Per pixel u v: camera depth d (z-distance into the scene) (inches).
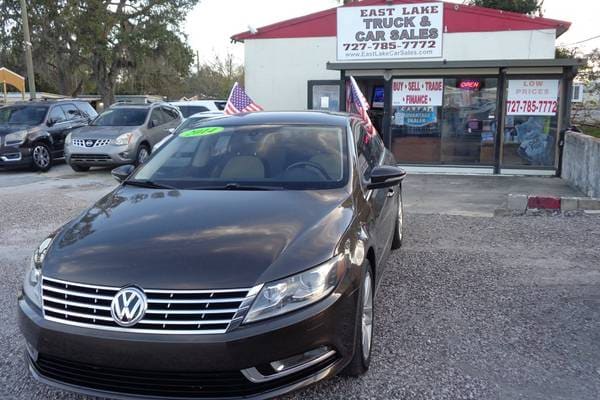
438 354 151.7
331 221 135.0
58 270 119.8
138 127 542.3
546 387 134.8
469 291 199.2
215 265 114.7
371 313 145.6
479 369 143.5
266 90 616.7
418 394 132.0
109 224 137.0
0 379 141.3
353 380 137.6
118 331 109.8
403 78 500.4
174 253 119.3
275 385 113.3
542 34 546.9
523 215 320.8
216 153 181.2
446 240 268.2
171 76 1664.6
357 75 507.5
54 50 1441.9
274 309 111.3
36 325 116.2
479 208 346.0
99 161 521.0
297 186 158.7
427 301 189.9
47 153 567.5
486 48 558.9
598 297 192.2
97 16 1370.6
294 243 123.1
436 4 500.7
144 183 169.3
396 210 239.0
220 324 108.7
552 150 483.2
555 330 166.4
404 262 233.5
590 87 1000.9
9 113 593.6
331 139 181.8
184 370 108.4
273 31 606.2
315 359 116.6
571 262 231.0
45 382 118.9
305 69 605.3
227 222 133.3
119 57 1483.8
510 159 492.4
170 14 1469.0
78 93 1621.6
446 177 481.1
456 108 495.5
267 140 183.9
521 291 198.7
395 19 510.6
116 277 114.0
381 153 232.1
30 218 330.0
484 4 1208.2
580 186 402.0
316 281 116.7
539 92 478.0
